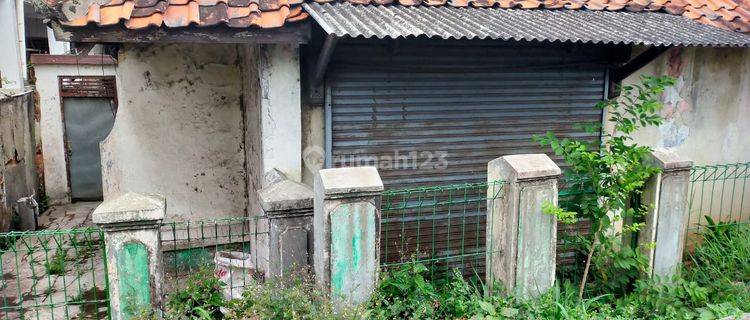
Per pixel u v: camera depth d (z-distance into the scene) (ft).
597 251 14.30
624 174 13.33
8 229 21.88
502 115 16.34
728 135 19.72
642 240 14.65
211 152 18.61
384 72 15.07
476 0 15.94
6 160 22.00
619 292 14.73
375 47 14.79
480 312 12.42
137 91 17.85
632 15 16.84
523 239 12.74
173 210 18.58
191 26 12.19
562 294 13.98
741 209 20.54
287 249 12.35
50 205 29.07
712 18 17.51
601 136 16.81
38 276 17.11
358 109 15.12
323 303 11.07
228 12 12.82
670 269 14.79
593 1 17.46
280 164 14.39
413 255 13.43
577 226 17.01
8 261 18.67
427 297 12.87
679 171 14.33
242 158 18.85
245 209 19.10
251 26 12.50
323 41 14.12
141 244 10.85
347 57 14.64
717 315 13.19
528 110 16.56
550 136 13.78
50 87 28.14
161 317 11.28
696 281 15.38
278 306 11.35
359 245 11.53
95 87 28.89
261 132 14.34
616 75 17.08
